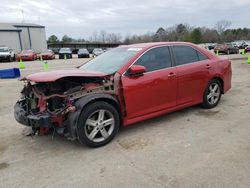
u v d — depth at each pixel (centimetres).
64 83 380
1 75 1167
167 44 467
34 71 1495
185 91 480
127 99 394
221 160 322
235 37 8762
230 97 648
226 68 564
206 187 267
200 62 509
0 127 475
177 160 326
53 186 280
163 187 270
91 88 369
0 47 2738
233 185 269
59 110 352
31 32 5122
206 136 400
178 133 416
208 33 8119
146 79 413
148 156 340
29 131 413
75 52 5631
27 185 284
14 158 349
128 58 419
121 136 411
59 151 366
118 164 322
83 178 293
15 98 722
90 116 359
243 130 420
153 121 478
